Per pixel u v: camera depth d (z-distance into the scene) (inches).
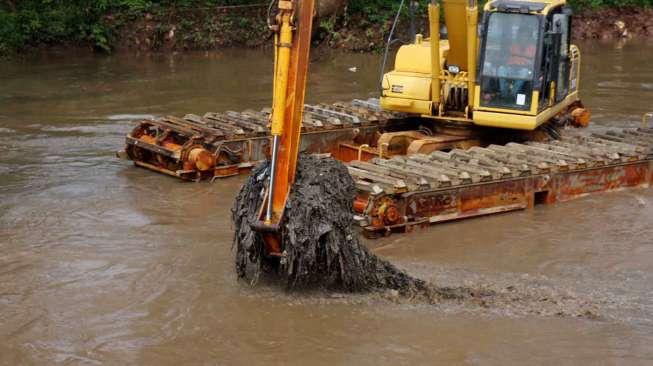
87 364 299.7
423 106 547.8
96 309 340.5
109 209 464.1
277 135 335.0
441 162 482.6
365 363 299.0
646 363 298.2
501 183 465.1
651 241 425.4
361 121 580.1
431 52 533.0
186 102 753.6
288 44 333.7
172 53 1035.9
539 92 514.3
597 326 325.7
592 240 426.9
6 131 640.4
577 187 495.5
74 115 698.2
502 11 511.8
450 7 519.2
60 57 991.6
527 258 402.3
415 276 377.1
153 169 540.4
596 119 698.2
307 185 343.9
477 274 381.1
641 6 1181.1
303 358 302.7
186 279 368.8
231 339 316.5
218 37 1068.5
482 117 523.2
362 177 448.1
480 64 518.6
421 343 312.5
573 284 369.4
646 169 522.9
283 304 343.6
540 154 505.4
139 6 1062.4
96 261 389.7
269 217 334.3
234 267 381.4
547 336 317.4
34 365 299.3
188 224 442.0
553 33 514.9
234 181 522.6
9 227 433.4
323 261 343.3
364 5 1099.9
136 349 309.6
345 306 341.7
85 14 1035.3
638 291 361.4
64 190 496.7
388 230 431.2
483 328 323.9
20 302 346.6
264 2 1105.4
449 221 453.7
